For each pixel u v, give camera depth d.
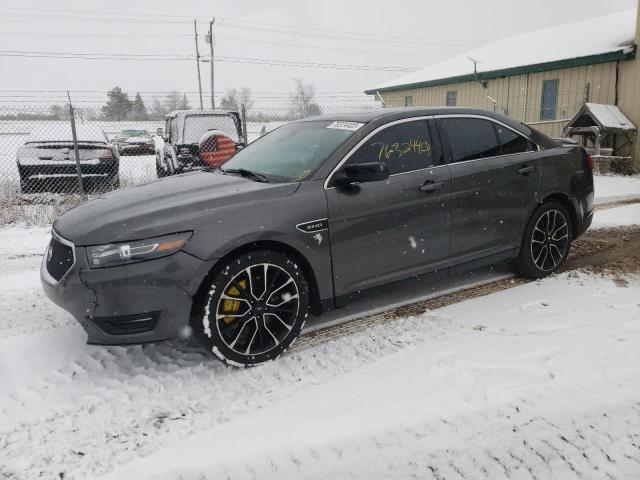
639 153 14.18
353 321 3.77
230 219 3.00
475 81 20.67
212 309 2.94
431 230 3.77
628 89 14.66
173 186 3.52
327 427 2.44
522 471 2.17
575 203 4.65
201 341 3.00
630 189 10.28
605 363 2.95
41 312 4.08
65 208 8.13
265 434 2.41
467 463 2.21
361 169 3.24
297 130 4.16
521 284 4.44
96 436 2.47
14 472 2.23
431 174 3.75
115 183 9.65
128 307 2.82
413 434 2.38
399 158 3.67
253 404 2.70
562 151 4.59
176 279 2.85
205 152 9.71
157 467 2.21
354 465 2.20
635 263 4.96
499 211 4.14
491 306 3.94
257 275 3.11
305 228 3.20
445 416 2.51
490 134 4.20
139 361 3.23
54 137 11.13
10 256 5.86
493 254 4.20
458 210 3.89
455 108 4.12
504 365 2.97
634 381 2.77
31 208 8.35
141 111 31.22
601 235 6.24
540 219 4.46
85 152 9.18
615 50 14.48
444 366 2.99
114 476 2.18
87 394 2.85
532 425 2.44
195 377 3.01
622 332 3.35
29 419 2.62
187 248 2.87
